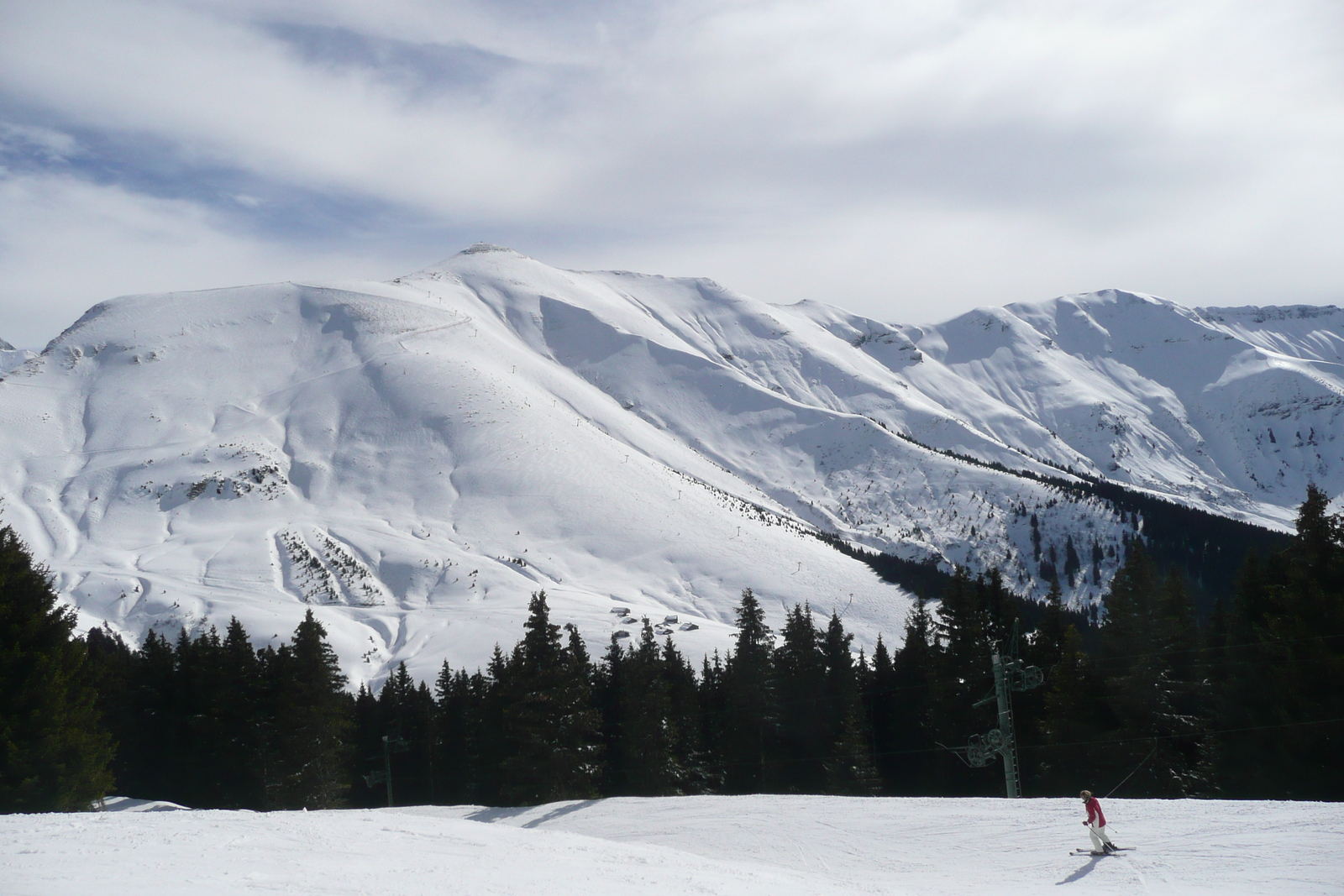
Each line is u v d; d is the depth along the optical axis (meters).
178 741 59.34
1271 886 24.25
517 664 58.75
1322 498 43.09
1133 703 47.97
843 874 29.56
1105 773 48.03
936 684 56.84
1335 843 26.81
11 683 37.00
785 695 64.25
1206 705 48.59
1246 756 44.44
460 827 30.39
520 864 24.30
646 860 26.42
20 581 39.16
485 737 63.03
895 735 63.03
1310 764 40.78
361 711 75.12
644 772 59.41
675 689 66.88
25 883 18.38
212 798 58.12
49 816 27.42
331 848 24.81
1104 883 25.89
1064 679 50.53
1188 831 29.31
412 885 20.50
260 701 58.50
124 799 49.25
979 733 54.84
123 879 19.06
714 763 65.62
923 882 27.59
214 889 18.58
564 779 54.38
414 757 73.56
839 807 38.66
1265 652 44.34
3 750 35.59
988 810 35.19
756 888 23.53
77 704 39.72
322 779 58.56
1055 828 31.64
